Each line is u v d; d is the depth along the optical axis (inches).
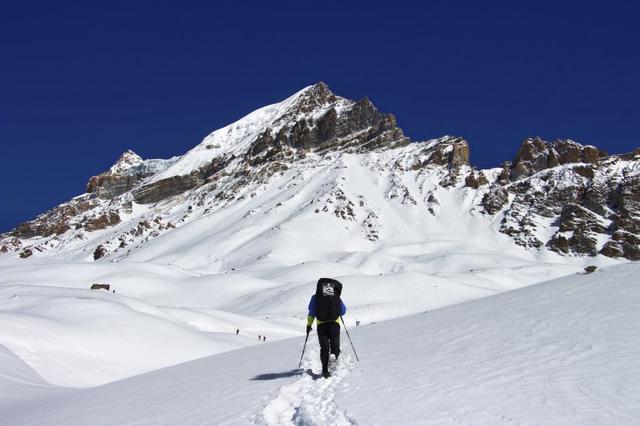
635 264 957.2
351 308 4778.5
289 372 529.0
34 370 1354.6
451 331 616.1
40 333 1608.0
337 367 493.4
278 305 4879.4
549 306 656.4
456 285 5590.6
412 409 315.0
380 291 5285.4
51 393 907.4
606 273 900.0
